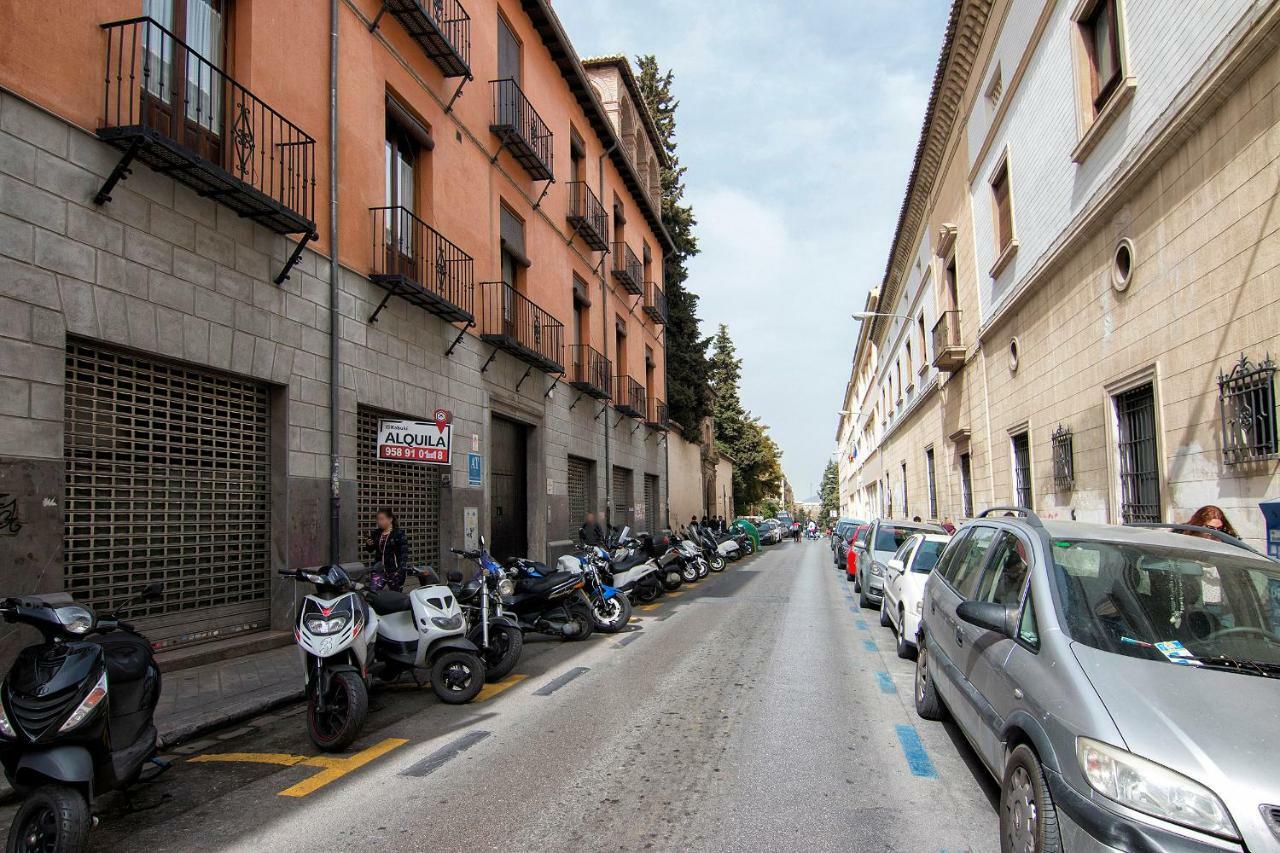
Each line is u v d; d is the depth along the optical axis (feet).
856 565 54.80
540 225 59.31
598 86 86.12
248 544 28.14
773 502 286.25
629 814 14.19
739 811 14.32
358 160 35.04
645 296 93.04
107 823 14.02
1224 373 22.77
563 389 63.41
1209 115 23.34
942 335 66.69
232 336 26.78
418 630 22.65
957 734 19.17
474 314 46.57
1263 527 20.72
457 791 15.44
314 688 18.47
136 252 23.07
